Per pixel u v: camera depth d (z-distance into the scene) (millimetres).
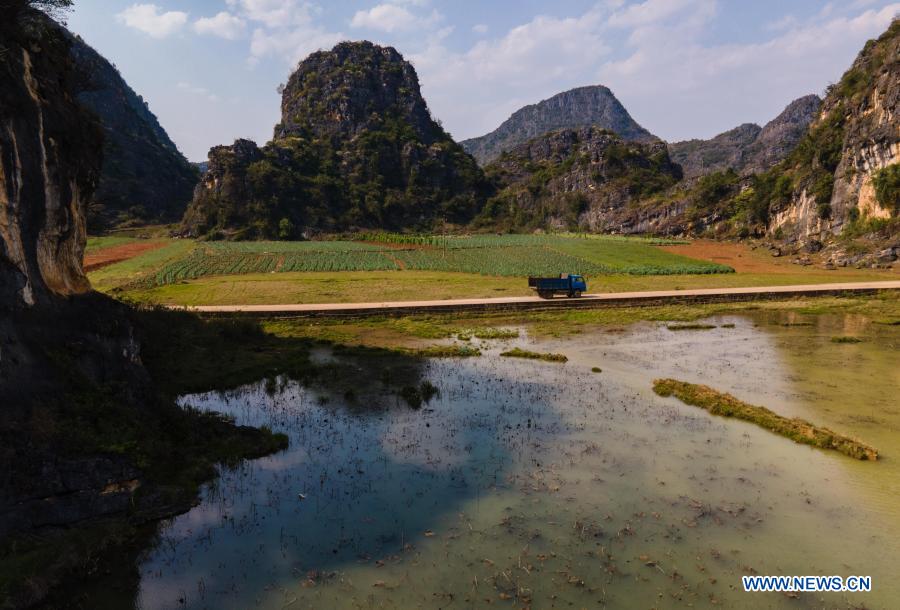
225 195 154875
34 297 16203
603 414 20891
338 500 14594
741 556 12141
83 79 23203
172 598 10875
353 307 42531
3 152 15703
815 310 43812
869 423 19734
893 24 101250
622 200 170375
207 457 16562
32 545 11820
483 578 11430
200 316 38938
